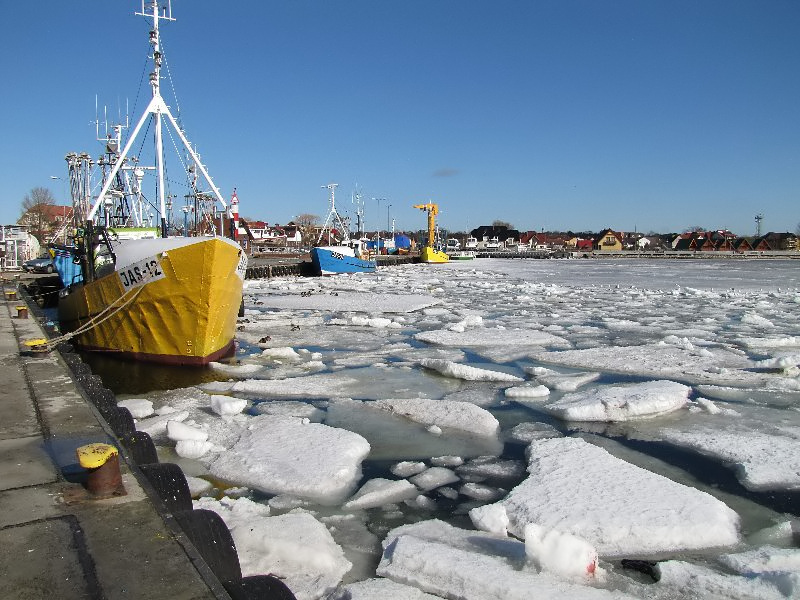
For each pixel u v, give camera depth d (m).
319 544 3.79
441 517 4.48
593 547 3.64
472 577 3.35
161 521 2.78
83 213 16.14
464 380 9.01
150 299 9.51
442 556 3.58
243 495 4.78
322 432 6.18
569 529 4.07
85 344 10.91
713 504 4.41
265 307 19.59
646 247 120.31
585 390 8.20
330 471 5.19
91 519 2.79
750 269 51.44
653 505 4.38
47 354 7.34
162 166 12.98
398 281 33.69
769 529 4.23
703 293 24.33
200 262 9.03
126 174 15.72
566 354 10.86
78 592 2.19
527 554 3.55
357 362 10.48
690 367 9.68
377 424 6.81
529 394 7.99
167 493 3.33
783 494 4.86
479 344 12.14
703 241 105.81
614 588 3.41
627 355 10.70
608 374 9.39
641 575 3.59
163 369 9.63
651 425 6.71
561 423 6.85
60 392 5.36
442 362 9.53
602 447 6.02
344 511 4.54
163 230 12.97
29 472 3.42
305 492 4.83
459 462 5.64
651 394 7.33
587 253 98.12
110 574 2.32
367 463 5.64
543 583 3.29
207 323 9.48
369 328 14.91
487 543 3.88
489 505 4.34
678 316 17.33
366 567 3.74
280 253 65.44
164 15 12.81
